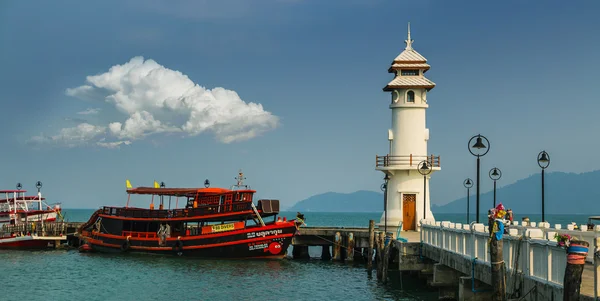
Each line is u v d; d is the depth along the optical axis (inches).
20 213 2960.1
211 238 2170.3
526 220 1437.0
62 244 2844.5
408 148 2151.8
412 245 1598.2
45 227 2736.2
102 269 1990.7
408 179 2155.5
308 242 2326.5
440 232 1344.7
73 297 1515.7
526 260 813.2
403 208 2162.9
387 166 2145.7
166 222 2269.9
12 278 1820.9
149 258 2235.5
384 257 1680.6
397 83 2153.1
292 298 1482.5
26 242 2655.0
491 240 865.5
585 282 778.8
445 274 1296.8
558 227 1277.1
